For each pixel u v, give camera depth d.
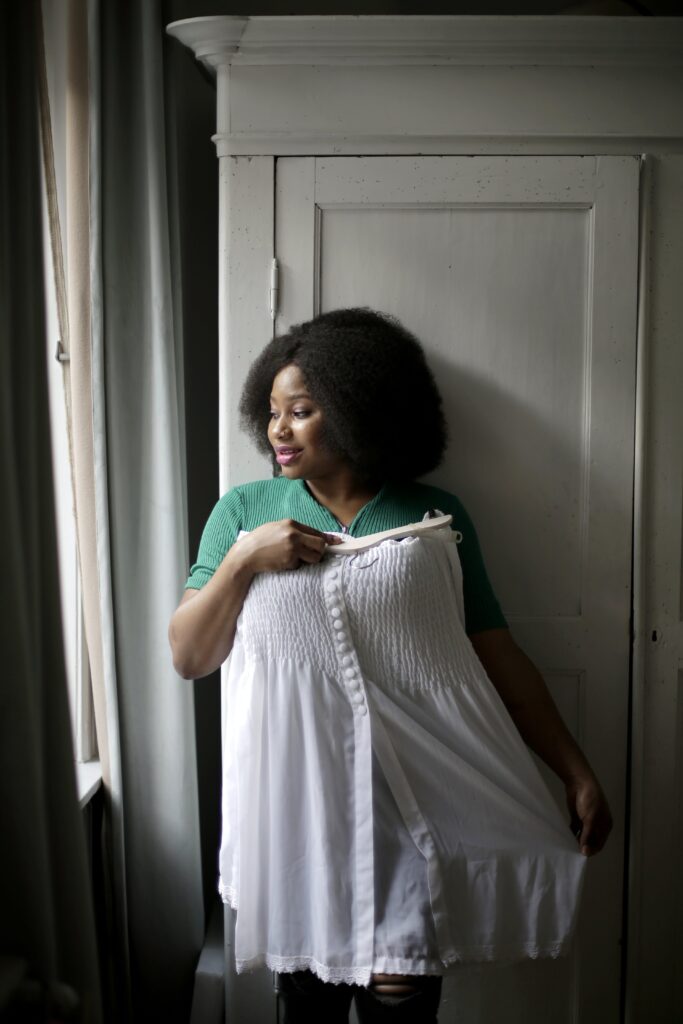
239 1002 1.63
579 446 1.62
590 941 1.65
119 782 1.59
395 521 1.40
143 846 1.68
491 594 1.48
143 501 1.65
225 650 1.38
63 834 1.12
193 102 2.00
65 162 1.59
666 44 1.52
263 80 1.55
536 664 1.63
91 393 1.53
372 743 1.27
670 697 1.63
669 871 1.65
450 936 1.28
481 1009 1.65
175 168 1.71
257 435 1.50
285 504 1.44
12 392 1.07
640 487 1.61
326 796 1.27
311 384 1.33
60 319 1.56
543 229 1.59
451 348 1.61
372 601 1.27
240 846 1.32
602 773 1.64
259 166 1.57
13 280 1.07
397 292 1.60
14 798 1.01
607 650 1.63
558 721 1.45
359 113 1.56
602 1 1.62
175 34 1.54
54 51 1.59
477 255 1.59
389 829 1.29
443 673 1.31
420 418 1.45
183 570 1.70
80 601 1.71
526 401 1.61
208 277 2.09
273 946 1.29
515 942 1.33
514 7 2.13
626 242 1.58
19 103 1.08
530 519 1.63
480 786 1.31
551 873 1.33
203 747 2.06
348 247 1.59
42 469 1.11
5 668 1.00
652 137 1.56
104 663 1.57
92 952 1.13
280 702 1.29
